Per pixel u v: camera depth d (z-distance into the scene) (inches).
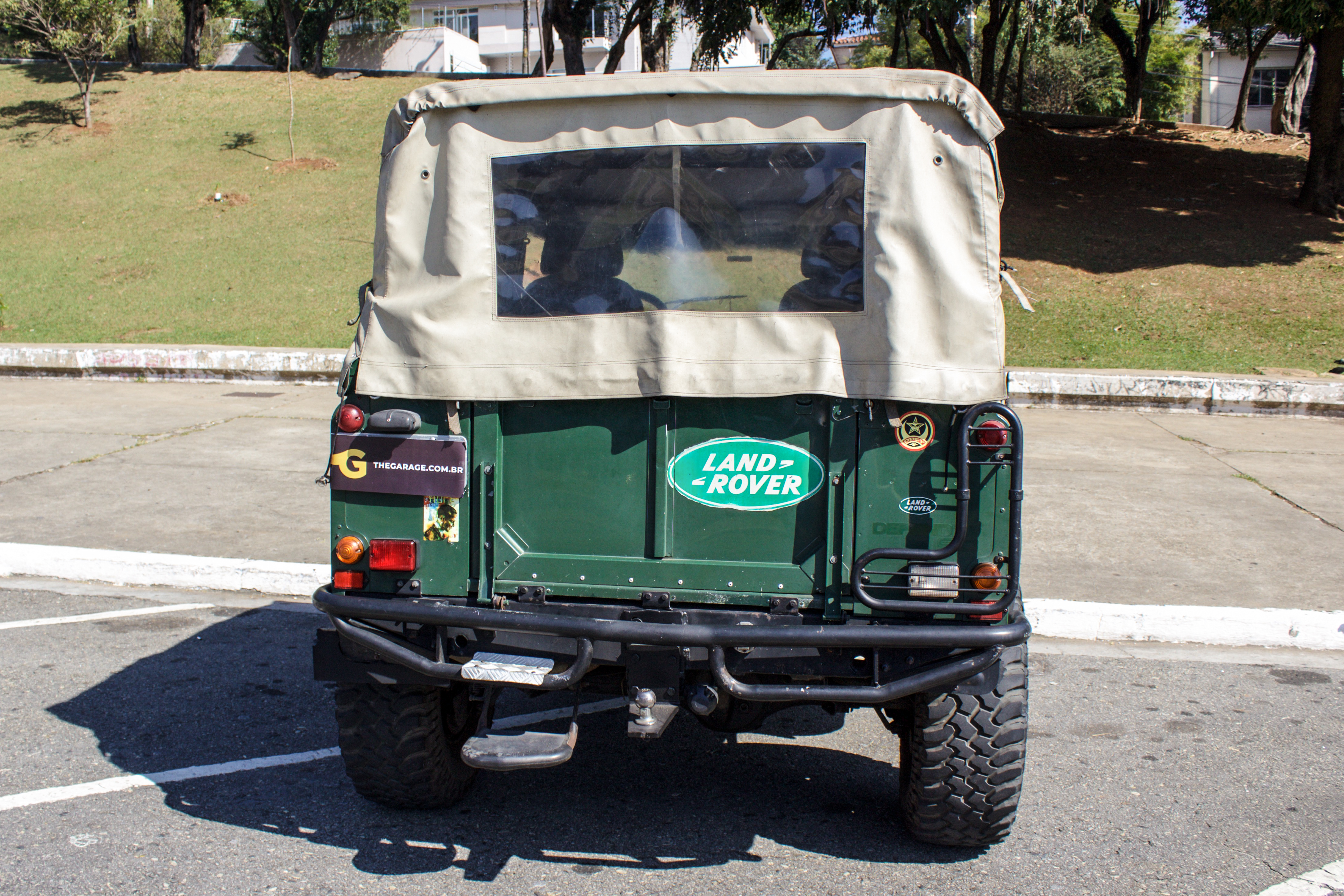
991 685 123.8
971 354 118.3
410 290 130.2
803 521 122.9
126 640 214.1
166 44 1553.9
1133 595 240.1
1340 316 617.9
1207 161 965.8
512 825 142.6
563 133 125.6
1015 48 1556.3
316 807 146.5
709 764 163.9
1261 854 138.5
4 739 166.1
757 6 813.2
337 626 127.2
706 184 123.6
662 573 126.0
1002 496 118.2
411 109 128.6
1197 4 992.9
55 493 317.1
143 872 128.3
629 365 123.3
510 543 129.0
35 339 608.7
